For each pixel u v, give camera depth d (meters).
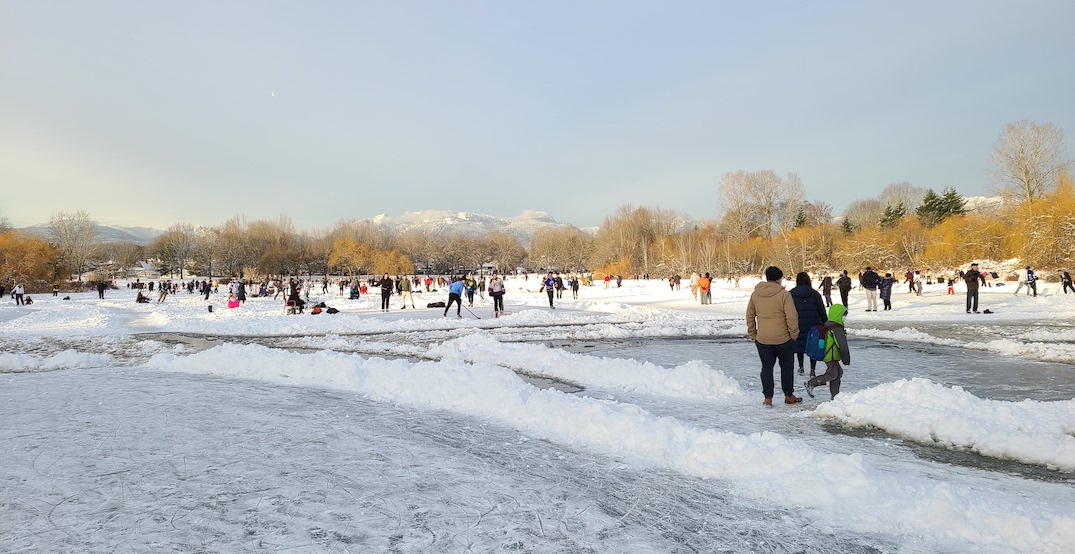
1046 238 44.59
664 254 88.44
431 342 15.70
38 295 66.88
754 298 7.98
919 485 4.43
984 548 3.58
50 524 3.85
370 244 146.50
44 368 11.94
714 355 12.70
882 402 6.87
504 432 6.27
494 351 12.25
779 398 8.34
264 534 3.71
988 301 26.86
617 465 5.19
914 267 63.50
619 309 27.94
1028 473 5.10
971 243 57.59
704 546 3.64
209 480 4.68
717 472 4.95
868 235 71.50
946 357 11.84
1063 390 8.49
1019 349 12.37
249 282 54.94
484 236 184.00
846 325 18.64
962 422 5.95
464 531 3.79
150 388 8.89
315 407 7.48
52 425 6.42
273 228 136.12
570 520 4.00
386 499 4.32
